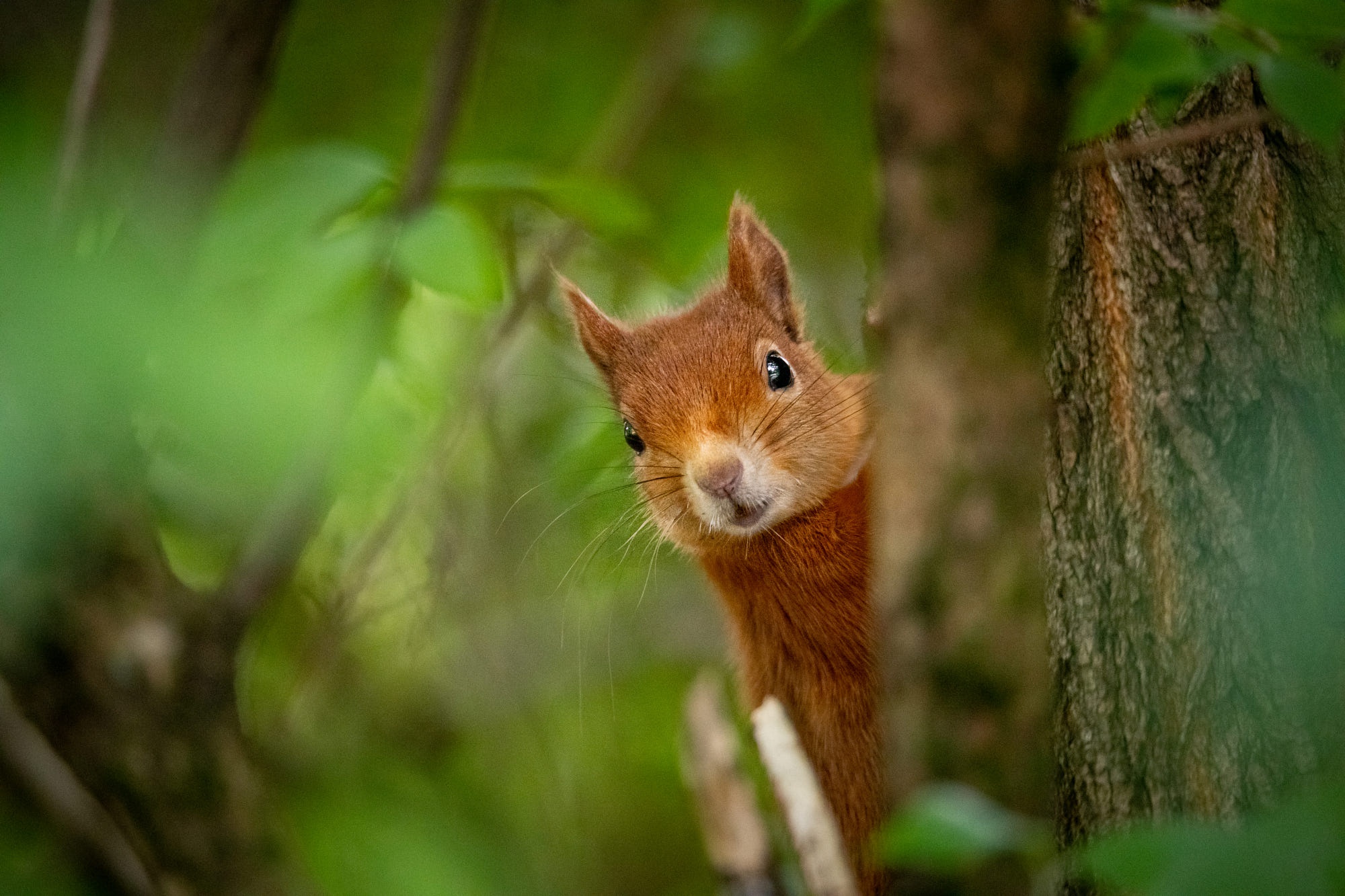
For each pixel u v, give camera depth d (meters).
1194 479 1.91
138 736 1.91
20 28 1.96
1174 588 1.91
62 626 1.90
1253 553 1.91
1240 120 1.90
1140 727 1.91
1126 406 1.92
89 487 1.90
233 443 1.70
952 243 1.61
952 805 1.47
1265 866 1.33
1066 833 1.92
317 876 1.94
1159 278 1.92
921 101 1.61
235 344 1.68
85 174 1.92
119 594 1.91
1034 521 1.63
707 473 1.98
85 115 1.92
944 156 1.60
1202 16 1.89
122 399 1.89
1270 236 1.92
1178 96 1.91
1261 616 1.91
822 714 1.99
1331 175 1.92
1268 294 1.92
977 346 1.61
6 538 1.67
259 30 1.93
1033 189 1.61
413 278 1.92
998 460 1.61
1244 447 1.91
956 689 1.62
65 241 1.89
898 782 1.65
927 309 1.62
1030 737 1.62
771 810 1.99
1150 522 1.92
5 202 1.79
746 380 1.99
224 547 1.98
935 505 1.62
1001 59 1.58
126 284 1.72
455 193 1.97
